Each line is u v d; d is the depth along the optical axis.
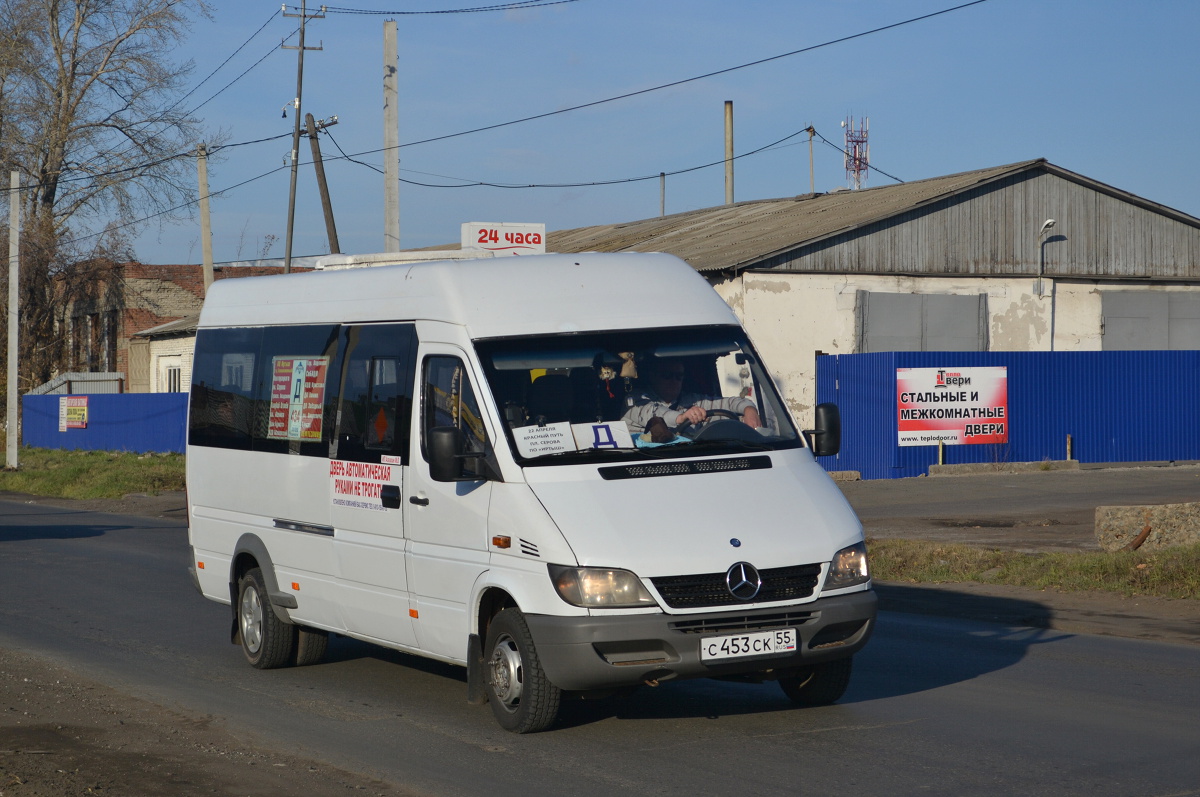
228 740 7.25
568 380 7.44
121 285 55.56
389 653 10.30
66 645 10.72
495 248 30.45
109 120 55.94
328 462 8.68
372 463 8.20
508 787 6.18
